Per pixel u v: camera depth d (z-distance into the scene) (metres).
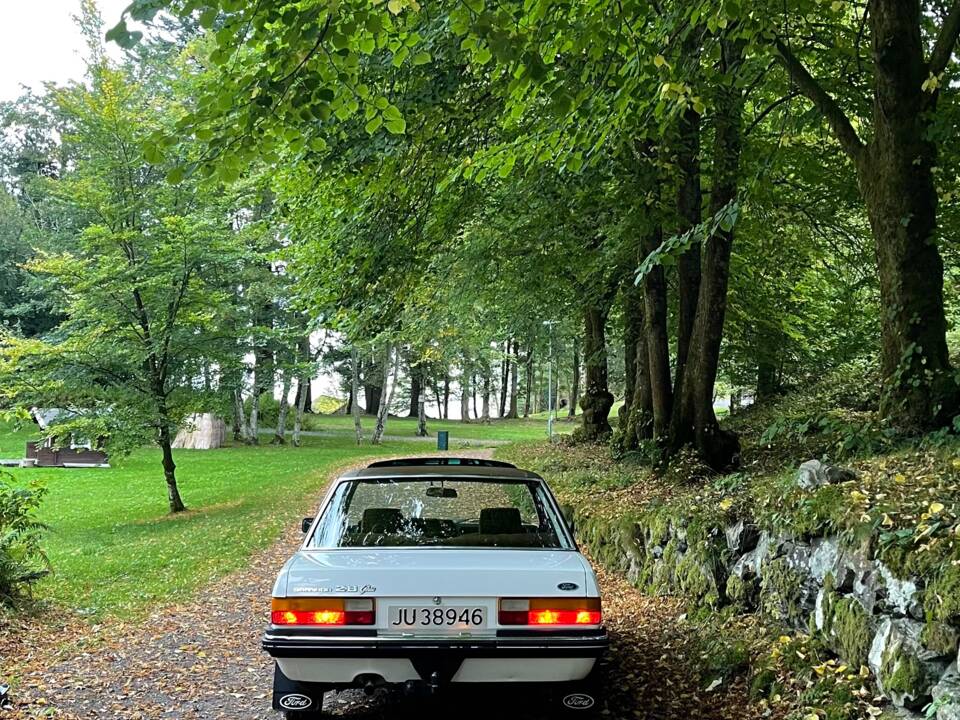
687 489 10.55
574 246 14.97
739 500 7.15
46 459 31.95
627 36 6.96
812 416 12.52
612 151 9.66
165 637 7.52
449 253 16.48
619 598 8.39
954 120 8.52
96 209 18.42
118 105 18.11
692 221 11.91
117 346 18.31
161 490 25.00
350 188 11.88
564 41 6.68
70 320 18.81
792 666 4.98
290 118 5.34
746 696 5.02
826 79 11.09
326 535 4.98
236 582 10.59
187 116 5.19
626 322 19.47
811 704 4.51
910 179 8.05
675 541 7.76
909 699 3.96
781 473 8.23
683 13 7.20
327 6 4.61
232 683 5.90
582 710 4.75
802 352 21.72
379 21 5.03
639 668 5.79
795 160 12.63
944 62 8.09
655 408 12.81
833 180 13.23
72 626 8.24
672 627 6.68
